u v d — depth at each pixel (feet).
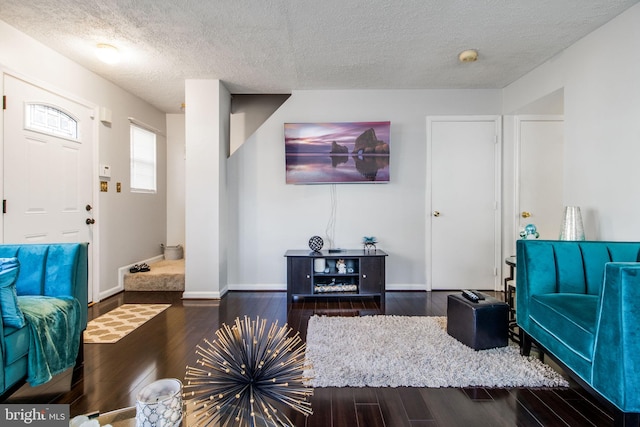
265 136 13.07
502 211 12.90
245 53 9.87
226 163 12.89
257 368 2.98
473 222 12.96
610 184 8.06
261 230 13.12
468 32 8.65
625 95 7.67
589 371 4.90
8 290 4.90
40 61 9.18
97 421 2.93
